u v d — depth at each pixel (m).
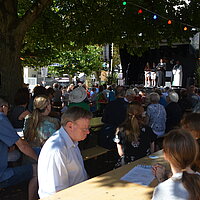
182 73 19.02
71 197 2.00
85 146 5.54
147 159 3.05
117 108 4.99
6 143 3.04
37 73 34.22
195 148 1.54
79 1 10.11
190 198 1.40
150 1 10.01
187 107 8.50
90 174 4.96
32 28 10.76
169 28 10.29
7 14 6.82
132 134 3.25
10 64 7.01
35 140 3.52
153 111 5.36
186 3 10.40
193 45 17.48
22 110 4.57
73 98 5.74
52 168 2.16
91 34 10.53
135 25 10.23
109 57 23.86
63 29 10.71
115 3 9.87
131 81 20.78
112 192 2.10
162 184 1.53
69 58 25.02
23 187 4.24
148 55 20.38
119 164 3.39
